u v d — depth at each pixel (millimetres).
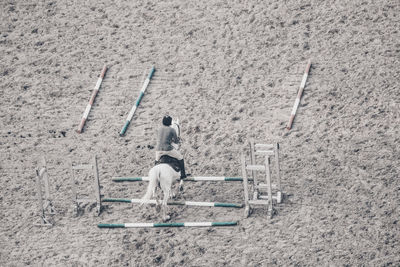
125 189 55812
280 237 48875
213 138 60938
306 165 56031
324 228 49062
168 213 52969
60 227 52125
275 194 53500
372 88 63812
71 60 73688
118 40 75938
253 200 51094
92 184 56750
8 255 49406
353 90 64062
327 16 74125
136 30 77062
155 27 77000
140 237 50344
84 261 48312
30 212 53812
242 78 68062
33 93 69500
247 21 75438
